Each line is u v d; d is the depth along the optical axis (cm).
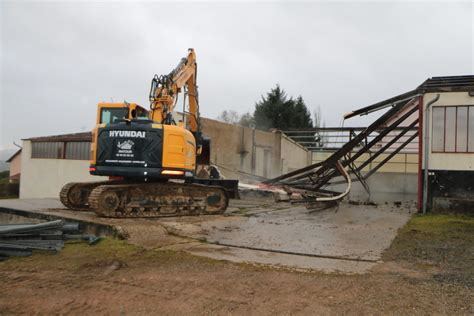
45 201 1324
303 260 638
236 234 838
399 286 507
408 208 1441
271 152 2522
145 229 805
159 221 923
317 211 1285
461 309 431
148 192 1010
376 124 1470
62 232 783
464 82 1254
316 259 645
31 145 2681
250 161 2253
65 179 2423
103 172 988
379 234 862
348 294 477
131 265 602
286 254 677
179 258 641
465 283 521
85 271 571
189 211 1084
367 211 1315
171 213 1048
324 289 495
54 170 2491
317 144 3256
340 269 588
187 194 1081
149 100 1088
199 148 1373
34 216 990
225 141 2019
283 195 1590
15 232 714
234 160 2088
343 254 677
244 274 555
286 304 446
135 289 495
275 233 857
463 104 1202
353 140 1519
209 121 1888
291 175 1680
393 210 1356
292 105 4203
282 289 494
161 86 1092
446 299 462
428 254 682
